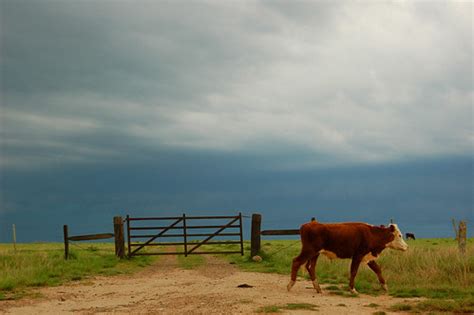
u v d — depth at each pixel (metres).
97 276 19.75
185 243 25.84
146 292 15.34
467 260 16.78
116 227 25.98
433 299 12.92
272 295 14.00
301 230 14.75
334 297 13.79
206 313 11.47
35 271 19.12
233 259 25.98
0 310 12.39
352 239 14.54
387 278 16.52
